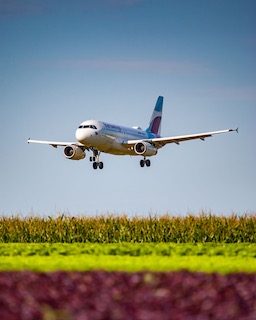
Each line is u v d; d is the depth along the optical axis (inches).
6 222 5383.9
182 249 3784.5
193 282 2185.0
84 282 2185.0
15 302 1904.5
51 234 5315.0
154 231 5265.8
